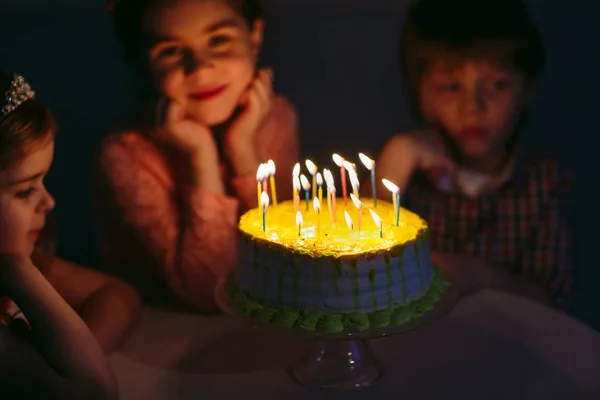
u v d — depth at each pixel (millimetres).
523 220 1246
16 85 1030
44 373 987
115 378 999
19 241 1024
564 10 1148
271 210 1044
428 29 1145
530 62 1166
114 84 1126
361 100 1174
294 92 1164
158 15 1104
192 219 1191
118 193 1167
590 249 1252
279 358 1050
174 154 1168
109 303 1152
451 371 996
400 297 922
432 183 1230
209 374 1016
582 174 1220
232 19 1121
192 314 1192
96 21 1099
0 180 1017
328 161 1198
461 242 1255
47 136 1067
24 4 1076
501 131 1201
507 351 1035
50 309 1001
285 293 919
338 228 971
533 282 1253
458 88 1177
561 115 1194
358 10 1135
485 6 1141
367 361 1022
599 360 1009
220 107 1153
